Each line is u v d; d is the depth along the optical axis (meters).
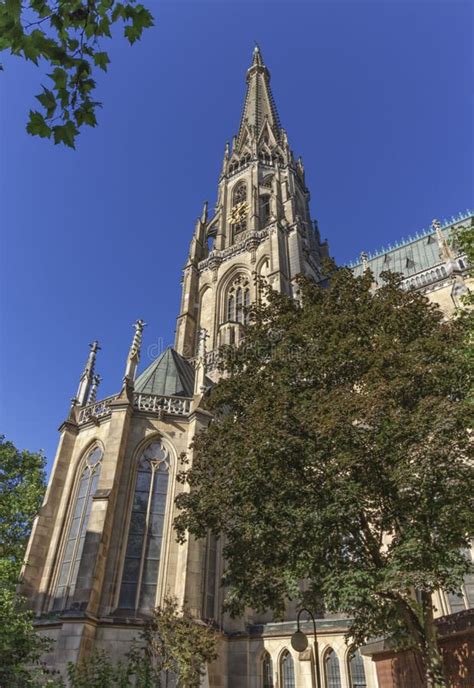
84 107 7.70
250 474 15.76
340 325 18.88
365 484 14.77
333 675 26.02
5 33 7.06
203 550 29.41
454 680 15.38
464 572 13.29
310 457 15.16
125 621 24.48
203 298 67.81
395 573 12.73
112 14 7.53
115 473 29.12
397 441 14.59
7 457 36.62
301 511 14.52
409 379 15.94
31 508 34.47
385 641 17.73
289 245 65.25
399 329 18.66
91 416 33.94
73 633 23.19
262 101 99.94
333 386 17.67
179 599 25.41
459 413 14.09
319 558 14.74
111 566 26.61
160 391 37.34
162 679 22.02
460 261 42.22
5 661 17.52
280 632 28.09
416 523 13.84
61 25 7.43
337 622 26.88
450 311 40.16
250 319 23.00
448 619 15.76
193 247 73.69
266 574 16.75
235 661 27.95
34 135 7.71
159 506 29.73
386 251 64.25
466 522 13.56
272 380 19.36
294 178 82.44
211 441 20.25
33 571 29.06
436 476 13.57
